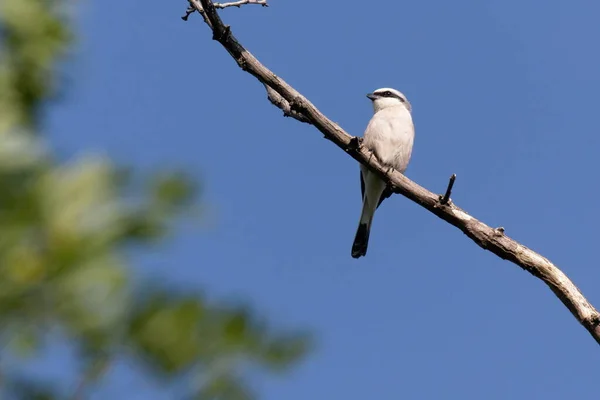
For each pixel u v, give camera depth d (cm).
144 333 305
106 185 316
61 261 303
